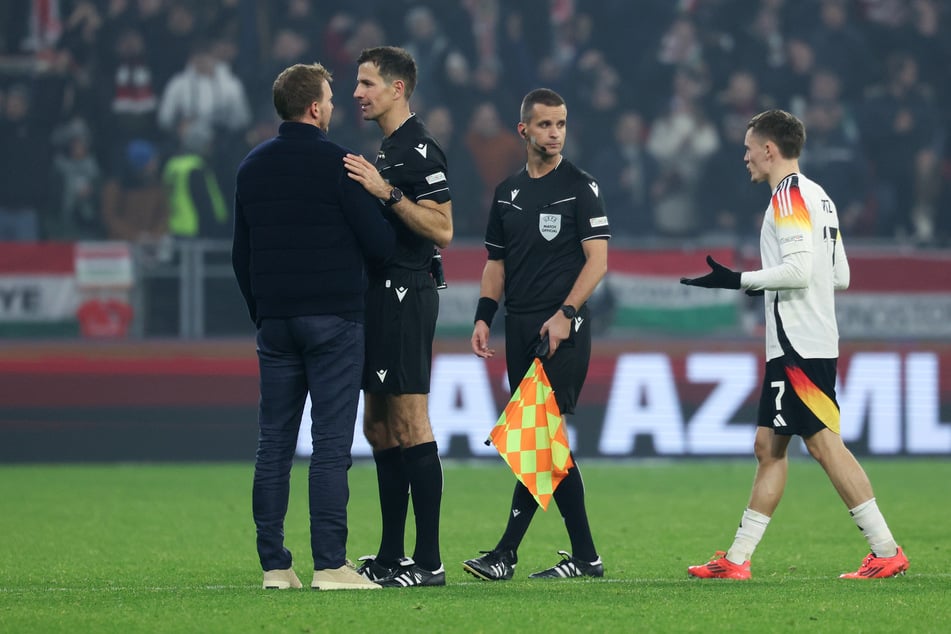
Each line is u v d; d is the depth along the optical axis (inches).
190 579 920.9
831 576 920.3
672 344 1940.2
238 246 833.5
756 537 893.8
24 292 1894.7
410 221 818.2
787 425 880.3
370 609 728.3
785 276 863.7
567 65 2519.7
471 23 2486.5
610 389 1927.9
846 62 2534.5
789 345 880.9
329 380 806.5
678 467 1863.9
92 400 1868.8
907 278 1988.2
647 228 2369.6
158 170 2240.4
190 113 2297.0
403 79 844.0
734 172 2406.5
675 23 2534.5
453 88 2399.1
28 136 2250.2
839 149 2401.6
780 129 898.7
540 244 912.9
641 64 2524.6
